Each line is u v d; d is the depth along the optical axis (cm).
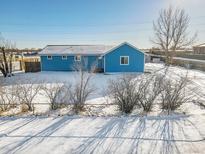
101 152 415
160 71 2061
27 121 591
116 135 490
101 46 2558
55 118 612
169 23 3027
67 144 450
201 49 3697
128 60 2052
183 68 2386
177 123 558
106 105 746
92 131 515
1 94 766
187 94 899
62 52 2269
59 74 1961
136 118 599
